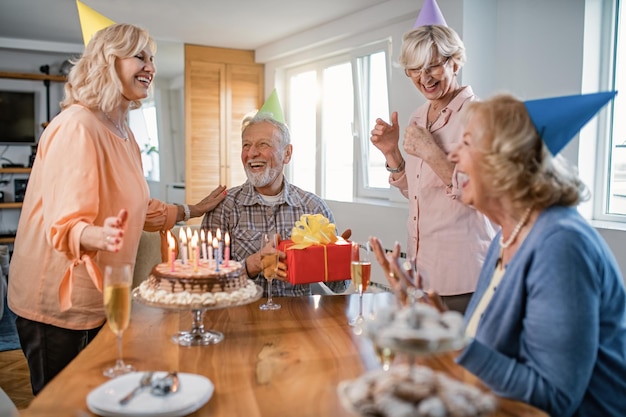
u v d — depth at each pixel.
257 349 1.31
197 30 4.46
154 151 5.38
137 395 1.01
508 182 1.09
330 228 1.81
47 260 1.72
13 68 6.02
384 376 0.82
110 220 1.43
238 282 1.45
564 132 1.09
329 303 1.73
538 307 1.04
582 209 2.76
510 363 1.01
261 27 4.35
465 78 3.10
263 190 2.24
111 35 1.75
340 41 4.23
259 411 0.98
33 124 6.16
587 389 1.10
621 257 2.47
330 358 1.25
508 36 3.08
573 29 2.70
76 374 1.16
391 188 3.96
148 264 2.51
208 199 2.21
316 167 4.80
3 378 3.03
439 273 1.96
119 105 1.84
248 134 2.18
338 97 4.55
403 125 3.61
